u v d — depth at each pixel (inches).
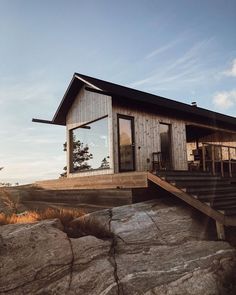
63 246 231.3
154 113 548.7
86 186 451.5
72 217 312.7
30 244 222.1
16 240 221.6
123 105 503.2
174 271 238.1
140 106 528.1
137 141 512.4
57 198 507.2
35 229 239.3
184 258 259.8
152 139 537.6
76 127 581.0
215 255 270.4
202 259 261.1
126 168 490.0
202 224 337.1
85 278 214.4
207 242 297.1
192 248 281.7
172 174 398.9
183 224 326.3
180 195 346.6
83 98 562.3
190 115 619.8
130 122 510.9
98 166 511.5
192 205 337.1
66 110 608.1
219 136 744.3
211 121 670.5
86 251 237.9
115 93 470.3
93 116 529.0
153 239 287.7
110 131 482.6
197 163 631.8
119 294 209.3
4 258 205.5
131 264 240.5
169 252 268.2
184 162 588.4
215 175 483.2
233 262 267.1
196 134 745.6
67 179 495.8
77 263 223.9
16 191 552.7
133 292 211.0
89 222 293.1
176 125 585.9
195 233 316.5
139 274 228.2
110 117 484.7
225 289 233.3
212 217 319.0
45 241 229.1
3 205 509.7
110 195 399.9
